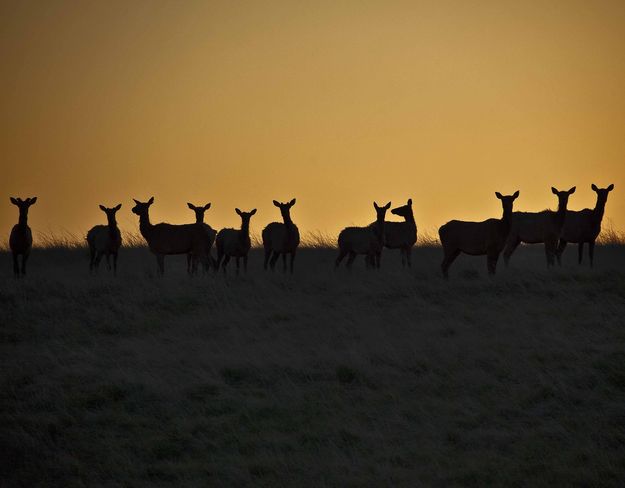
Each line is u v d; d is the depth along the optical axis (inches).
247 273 3508.9
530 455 1636.3
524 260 4020.7
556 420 1795.0
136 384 2043.6
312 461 1637.6
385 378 2055.9
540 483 1515.7
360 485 1526.8
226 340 2440.9
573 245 4505.4
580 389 1947.6
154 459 1697.8
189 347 2377.0
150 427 1845.5
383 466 1599.4
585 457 1621.6
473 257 3971.5
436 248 4315.9
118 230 3604.8
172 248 3567.9
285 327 2566.4
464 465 1599.4
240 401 1943.9
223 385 2039.9
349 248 3622.0
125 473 1631.4
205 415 1893.5
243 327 2571.4
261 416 1868.8
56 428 1841.8
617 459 1599.4
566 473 1549.0
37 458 1711.4
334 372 2103.8
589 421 1776.6
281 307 2760.8
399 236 3784.5
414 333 2420.0
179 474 1614.2
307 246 4436.5
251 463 1631.4
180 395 1989.4
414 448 1680.6
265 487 1539.1
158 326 2650.1
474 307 2731.3
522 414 1840.6
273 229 3668.8
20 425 1843.0
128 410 1947.6
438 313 2655.0
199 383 2044.8
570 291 2837.1
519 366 2098.9
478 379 2021.4
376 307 2775.6
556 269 3161.9
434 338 2354.8
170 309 2842.0
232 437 1765.5
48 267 3951.8
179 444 1748.3
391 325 2534.5
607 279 2970.0
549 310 2618.1
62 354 2343.8
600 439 1690.5
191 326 2610.7
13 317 2755.9
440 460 1626.5
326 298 2908.5
